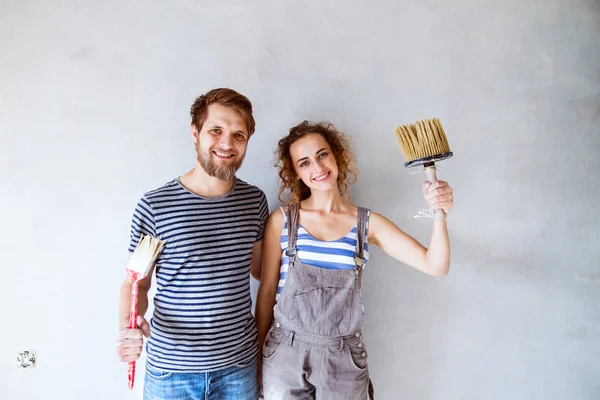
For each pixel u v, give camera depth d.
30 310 1.46
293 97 1.47
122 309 1.21
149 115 1.44
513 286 1.61
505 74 1.54
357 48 1.48
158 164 1.45
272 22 1.45
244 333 1.25
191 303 1.18
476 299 1.60
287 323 1.22
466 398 1.63
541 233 1.60
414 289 1.57
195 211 1.20
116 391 1.51
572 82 1.57
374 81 1.49
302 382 1.23
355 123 1.50
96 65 1.41
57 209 1.43
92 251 1.46
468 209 1.56
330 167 1.27
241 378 1.26
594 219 1.61
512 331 1.62
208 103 1.17
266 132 1.48
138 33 1.41
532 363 1.64
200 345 1.18
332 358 1.21
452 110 1.53
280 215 1.33
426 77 1.51
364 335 1.57
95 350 1.49
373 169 1.52
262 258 1.37
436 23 1.50
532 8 1.54
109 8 1.40
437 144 1.06
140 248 1.10
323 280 1.22
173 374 1.19
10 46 1.38
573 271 1.62
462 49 1.52
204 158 1.17
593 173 1.60
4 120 1.39
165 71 1.43
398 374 1.59
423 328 1.59
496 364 1.62
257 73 1.46
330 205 1.31
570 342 1.65
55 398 1.49
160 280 1.21
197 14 1.43
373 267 1.55
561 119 1.57
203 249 1.18
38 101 1.40
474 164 1.55
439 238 1.15
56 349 1.48
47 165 1.42
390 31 1.49
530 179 1.58
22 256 1.44
